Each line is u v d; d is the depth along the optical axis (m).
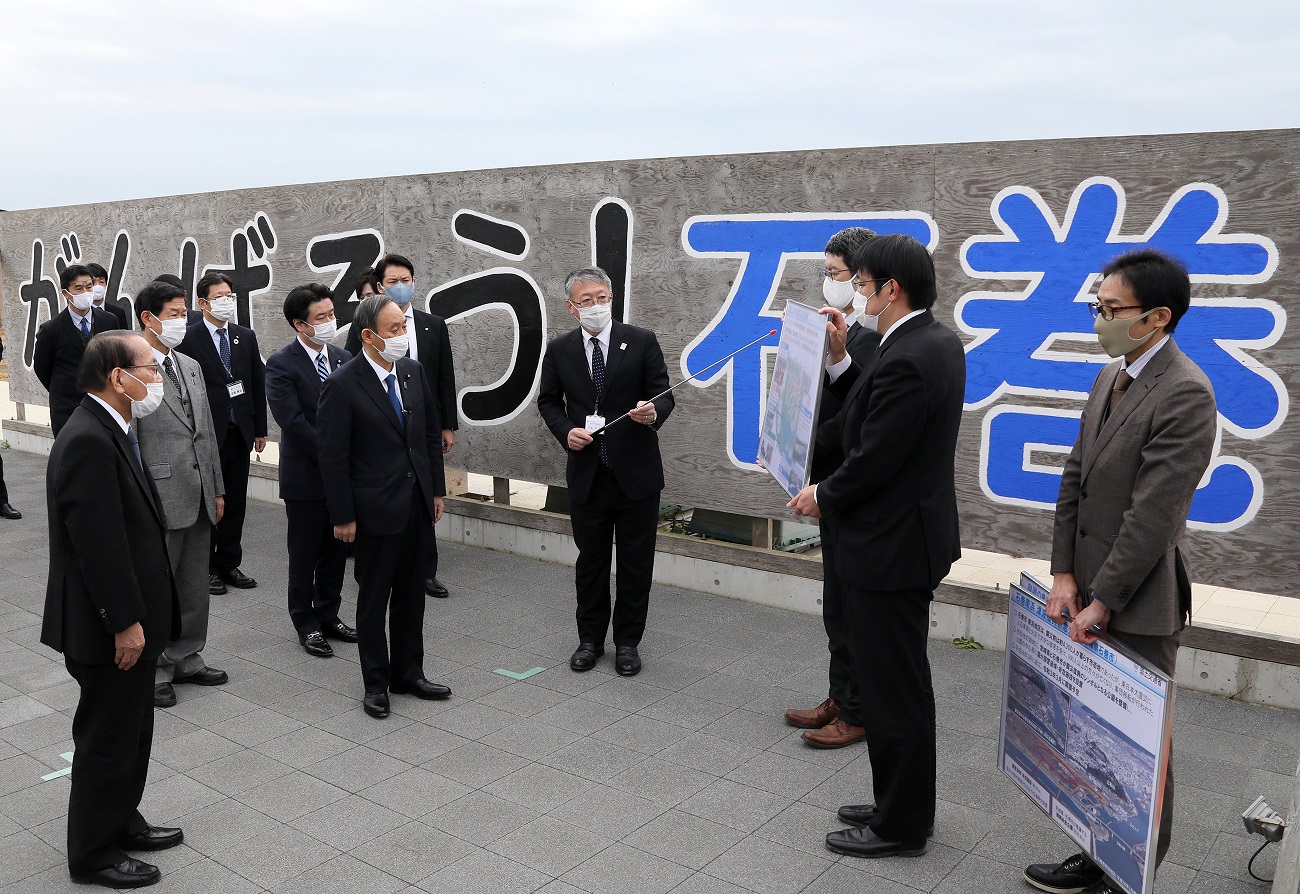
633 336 4.41
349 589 5.84
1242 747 3.69
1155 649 2.61
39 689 4.36
